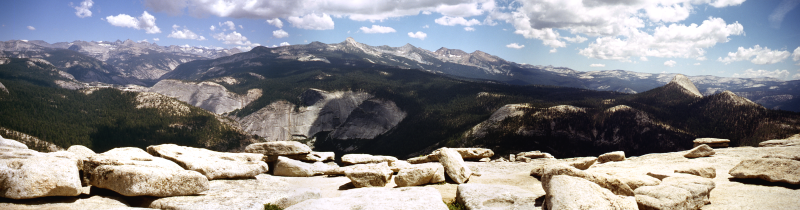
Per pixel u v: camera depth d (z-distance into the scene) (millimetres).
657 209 11664
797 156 17797
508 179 21656
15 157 14711
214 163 18281
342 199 13836
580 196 11234
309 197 16141
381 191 15477
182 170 14648
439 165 20406
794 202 12820
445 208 12812
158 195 13461
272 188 17094
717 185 16547
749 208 12602
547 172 14977
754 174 16219
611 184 13914
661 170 20625
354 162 27156
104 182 13555
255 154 22688
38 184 11664
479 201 13820
